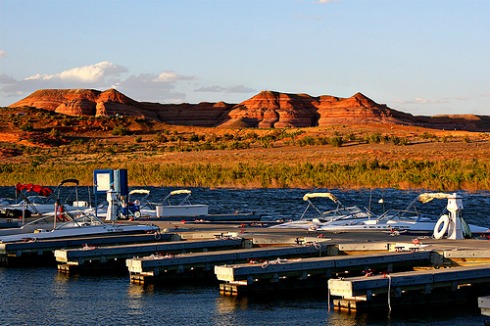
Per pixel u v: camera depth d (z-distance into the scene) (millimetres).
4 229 47094
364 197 86438
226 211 73000
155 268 35656
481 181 97562
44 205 61500
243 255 36812
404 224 46719
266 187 110375
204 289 34719
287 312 30500
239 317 30000
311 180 109688
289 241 40219
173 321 29797
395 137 190000
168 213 58906
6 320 30391
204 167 131250
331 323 28766
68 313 31281
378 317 29281
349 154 150250
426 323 28375
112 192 54781
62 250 39438
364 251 37156
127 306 32125
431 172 104062
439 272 30125
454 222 39844
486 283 31094
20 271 40062
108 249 39656
